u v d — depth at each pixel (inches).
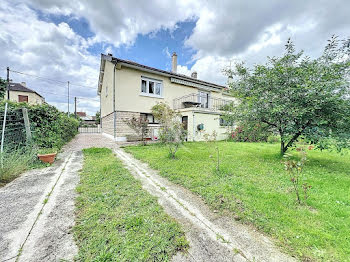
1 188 105.9
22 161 141.4
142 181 123.3
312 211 82.4
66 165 159.9
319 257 54.9
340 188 110.9
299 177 132.3
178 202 92.2
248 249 58.8
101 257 53.4
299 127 174.7
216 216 79.3
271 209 83.4
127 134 355.9
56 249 57.0
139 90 370.0
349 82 147.5
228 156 207.9
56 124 226.5
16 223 70.1
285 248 59.0
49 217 74.9
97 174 132.7
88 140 381.4
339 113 147.3
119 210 81.2
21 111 171.3
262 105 185.8
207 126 406.3
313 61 173.9
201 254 56.4
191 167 156.1
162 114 235.0
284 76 175.0
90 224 69.9
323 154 228.5
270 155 213.0
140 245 59.2
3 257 53.2
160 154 213.2
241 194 100.8
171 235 64.6
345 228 68.4
